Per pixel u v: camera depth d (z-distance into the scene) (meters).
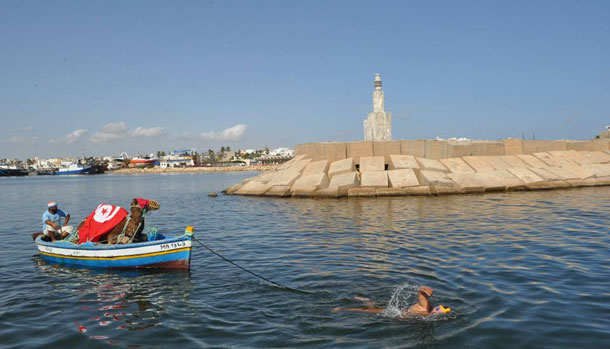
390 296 9.55
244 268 12.63
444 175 35.16
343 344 7.18
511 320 7.96
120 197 49.47
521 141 41.41
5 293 10.96
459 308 8.66
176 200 40.56
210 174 154.25
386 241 15.85
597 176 36.97
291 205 30.66
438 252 13.68
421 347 6.97
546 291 9.53
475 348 6.89
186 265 12.83
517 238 15.54
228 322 8.44
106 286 11.42
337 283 10.69
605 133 49.09
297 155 44.97
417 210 24.70
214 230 20.61
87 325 8.62
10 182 124.00
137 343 7.68
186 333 8.00
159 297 10.27
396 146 39.69
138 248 13.12
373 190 33.56
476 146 40.47
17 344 7.76
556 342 7.02
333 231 18.67
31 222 26.88
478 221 19.83
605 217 19.83
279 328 8.00
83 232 14.37
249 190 41.53
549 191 33.72
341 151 40.53
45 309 9.66
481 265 11.88
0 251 16.88
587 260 12.12
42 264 14.36
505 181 34.84
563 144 42.69
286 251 14.92
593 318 7.96
